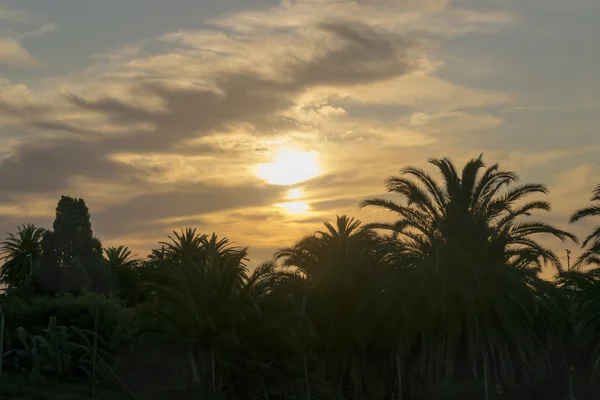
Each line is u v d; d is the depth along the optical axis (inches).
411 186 1649.9
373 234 1807.3
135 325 1498.5
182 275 1446.9
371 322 1732.3
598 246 1579.7
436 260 1571.1
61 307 1512.1
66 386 1354.6
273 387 1507.1
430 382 1635.1
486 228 1599.4
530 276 1603.1
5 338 1421.0
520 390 1609.3
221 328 1437.0
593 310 1601.9
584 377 1691.7
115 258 2817.4
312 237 1809.8
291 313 1550.2
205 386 1432.1
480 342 1536.7
